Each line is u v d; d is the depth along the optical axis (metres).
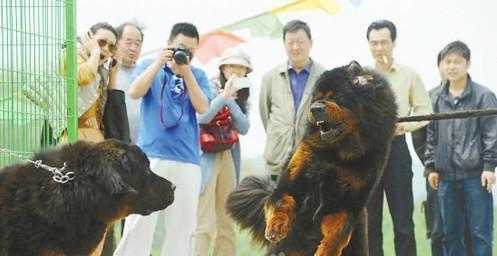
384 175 12.77
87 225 7.85
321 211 8.95
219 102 12.43
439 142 13.19
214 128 12.62
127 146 8.05
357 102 8.93
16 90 9.89
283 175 9.07
